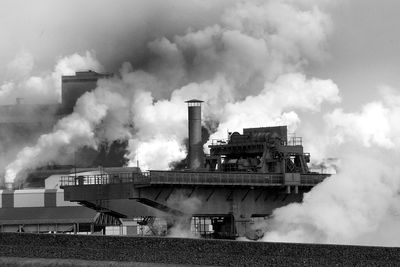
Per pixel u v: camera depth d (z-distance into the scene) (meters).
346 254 163.62
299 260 168.38
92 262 191.75
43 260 198.75
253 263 173.75
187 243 183.00
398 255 158.50
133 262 188.12
